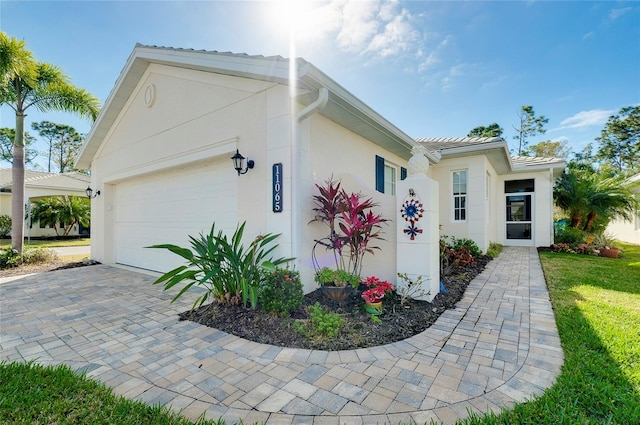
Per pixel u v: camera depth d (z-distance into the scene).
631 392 2.45
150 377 2.95
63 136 37.12
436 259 5.44
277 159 5.23
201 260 4.68
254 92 5.55
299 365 3.14
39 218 18.61
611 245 11.08
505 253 10.77
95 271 8.42
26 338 3.95
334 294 4.73
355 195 5.48
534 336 3.73
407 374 2.93
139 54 7.16
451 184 10.56
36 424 2.24
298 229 5.12
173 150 7.08
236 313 4.52
